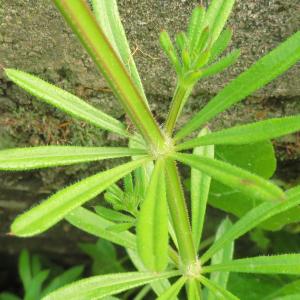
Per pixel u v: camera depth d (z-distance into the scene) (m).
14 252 0.26
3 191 0.21
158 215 0.11
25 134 0.19
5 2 0.16
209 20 0.13
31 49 0.17
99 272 0.23
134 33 0.16
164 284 0.16
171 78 0.17
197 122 0.12
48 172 0.20
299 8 0.16
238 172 0.10
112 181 0.11
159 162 0.12
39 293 0.22
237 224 0.14
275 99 0.18
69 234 0.24
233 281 0.21
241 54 0.16
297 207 0.18
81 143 0.19
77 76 0.17
